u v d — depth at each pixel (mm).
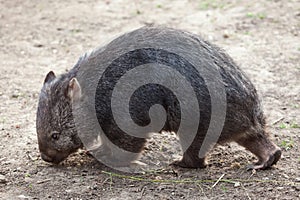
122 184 12227
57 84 12734
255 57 18953
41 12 23734
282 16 22266
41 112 12664
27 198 11656
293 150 13555
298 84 17062
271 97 16297
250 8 23188
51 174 12594
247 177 12352
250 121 12469
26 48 20219
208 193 11812
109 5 24438
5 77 17844
